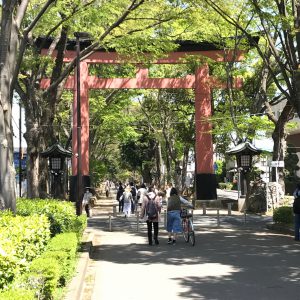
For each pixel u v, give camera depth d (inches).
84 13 688.4
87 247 552.7
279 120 1133.7
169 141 1801.2
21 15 471.2
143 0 666.8
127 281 388.5
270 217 1017.5
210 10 782.5
